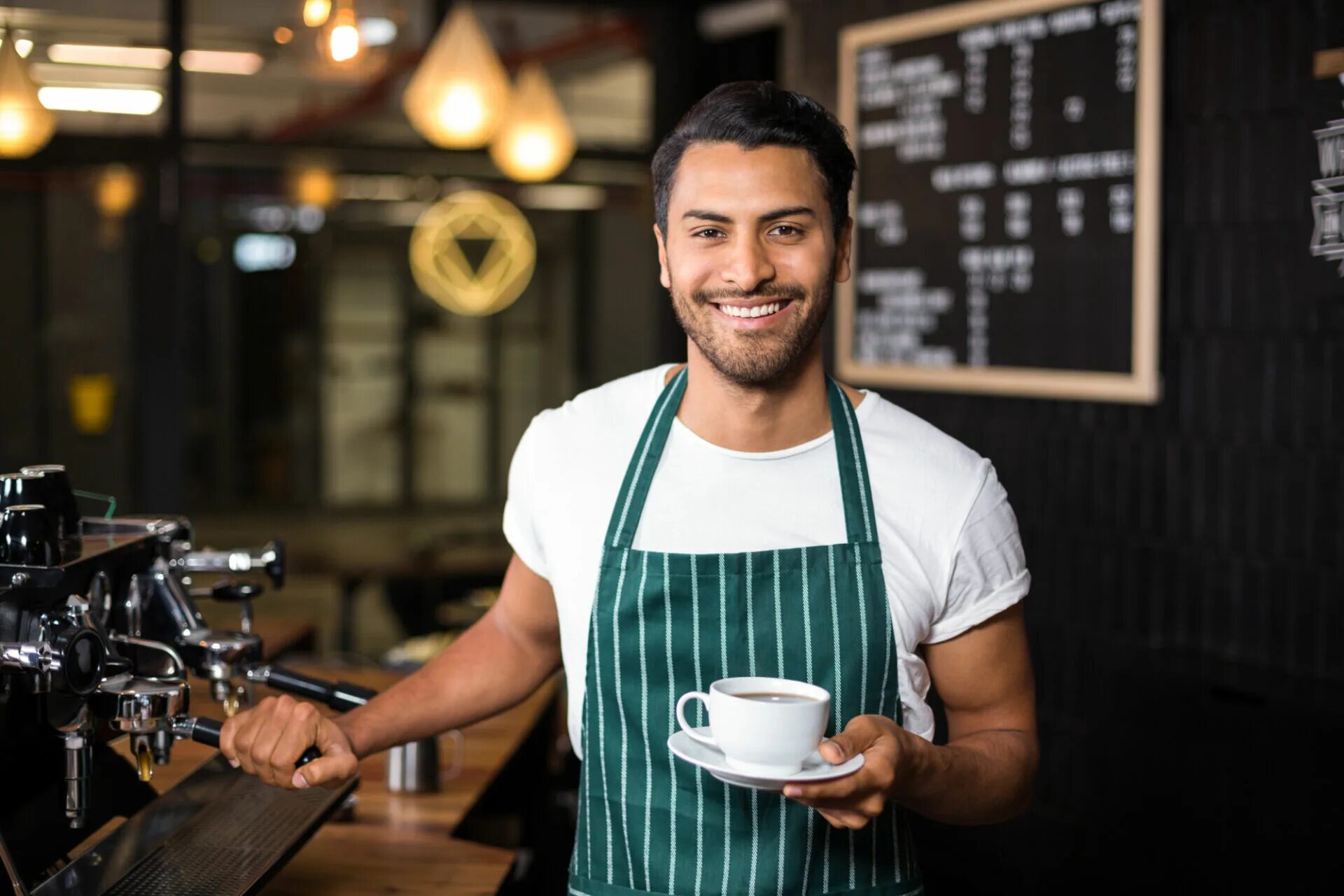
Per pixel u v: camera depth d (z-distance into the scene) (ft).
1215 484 9.21
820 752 3.63
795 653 4.44
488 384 35.53
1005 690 4.62
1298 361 8.61
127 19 13.06
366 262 34.73
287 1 9.09
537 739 8.71
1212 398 9.20
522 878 7.52
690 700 4.47
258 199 32.96
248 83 14.57
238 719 4.31
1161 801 9.15
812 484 4.52
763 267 4.08
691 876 4.43
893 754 3.71
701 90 15.07
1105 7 9.66
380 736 4.61
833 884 4.46
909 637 4.48
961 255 11.04
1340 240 8.27
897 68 11.59
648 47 15.07
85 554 4.57
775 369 4.23
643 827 4.50
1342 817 7.88
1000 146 10.62
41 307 22.56
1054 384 10.25
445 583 17.57
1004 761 4.34
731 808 4.39
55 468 4.50
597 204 24.34
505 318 35.35
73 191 13.76
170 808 5.19
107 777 4.94
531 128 13.83
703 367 4.47
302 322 34.32
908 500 4.48
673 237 4.24
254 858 4.79
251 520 33.22
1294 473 8.68
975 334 10.96
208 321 33.19
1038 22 10.21
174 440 13.83
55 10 12.28
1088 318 9.96
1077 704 10.19
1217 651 9.28
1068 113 10.01
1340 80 8.23
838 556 4.45
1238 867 8.55
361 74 9.43
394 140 16.40
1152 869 9.26
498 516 34.81
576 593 4.58
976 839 10.94
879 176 11.85
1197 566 9.37
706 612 4.44
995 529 4.51
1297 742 8.13
